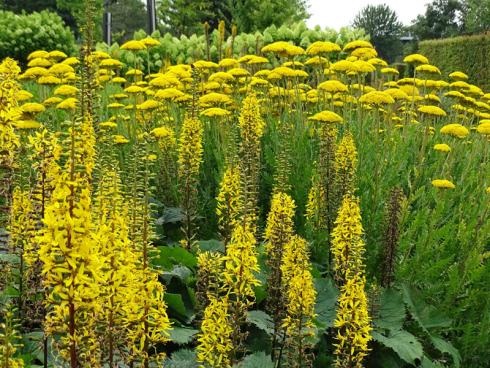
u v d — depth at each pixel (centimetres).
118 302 254
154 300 260
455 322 495
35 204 321
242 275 315
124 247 248
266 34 1395
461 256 530
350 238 371
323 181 534
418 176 595
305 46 1362
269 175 639
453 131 646
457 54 2072
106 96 858
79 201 203
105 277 236
